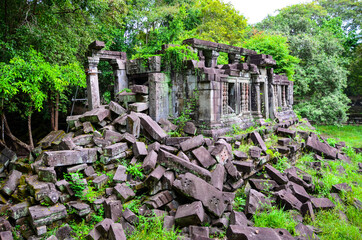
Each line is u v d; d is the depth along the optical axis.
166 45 8.42
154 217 4.53
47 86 8.50
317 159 8.73
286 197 5.49
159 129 7.02
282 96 12.32
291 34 22.05
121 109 7.53
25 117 11.04
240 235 3.75
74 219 4.63
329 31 23.09
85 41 12.21
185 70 7.73
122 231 4.02
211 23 20.20
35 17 9.78
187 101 7.78
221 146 5.99
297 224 4.73
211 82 7.09
